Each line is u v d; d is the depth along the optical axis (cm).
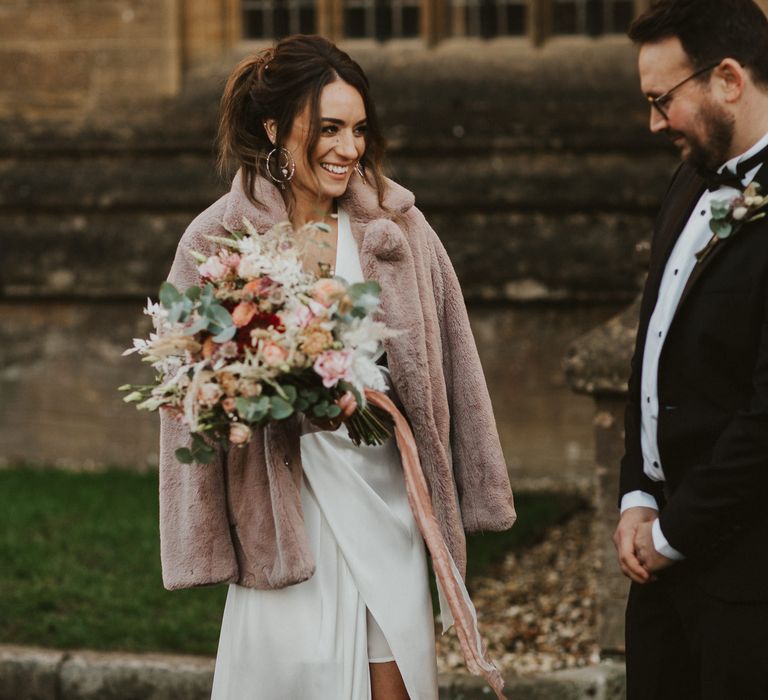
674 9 305
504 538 691
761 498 306
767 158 308
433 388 357
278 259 323
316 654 352
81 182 892
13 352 908
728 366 310
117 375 896
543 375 849
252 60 361
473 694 495
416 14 917
